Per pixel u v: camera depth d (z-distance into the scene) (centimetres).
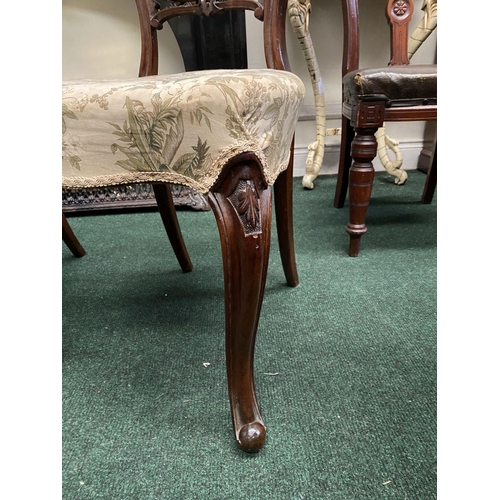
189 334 79
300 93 59
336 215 142
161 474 50
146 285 100
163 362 71
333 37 175
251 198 46
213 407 60
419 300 87
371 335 76
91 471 51
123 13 156
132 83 49
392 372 66
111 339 78
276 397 61
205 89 43
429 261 106
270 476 49
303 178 171
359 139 102
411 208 146
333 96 182
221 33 155
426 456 51
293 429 56
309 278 99
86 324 84
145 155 48
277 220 88
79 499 47
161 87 46
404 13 139
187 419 58
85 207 155
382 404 60
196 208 155
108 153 49
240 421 53
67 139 50
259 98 46
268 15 75
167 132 46
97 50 160
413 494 46
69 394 64
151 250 122
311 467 50
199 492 47
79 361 72
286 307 86
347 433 55
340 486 48
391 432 55
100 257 118
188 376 67
